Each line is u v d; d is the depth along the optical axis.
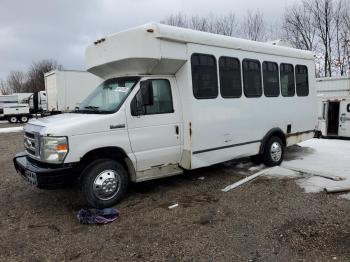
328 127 12.83
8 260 4.20
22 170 5.88
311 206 5.55
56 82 21.95
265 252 4.18
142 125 6.03
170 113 6.39
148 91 6.01
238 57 7.38
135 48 5.96
